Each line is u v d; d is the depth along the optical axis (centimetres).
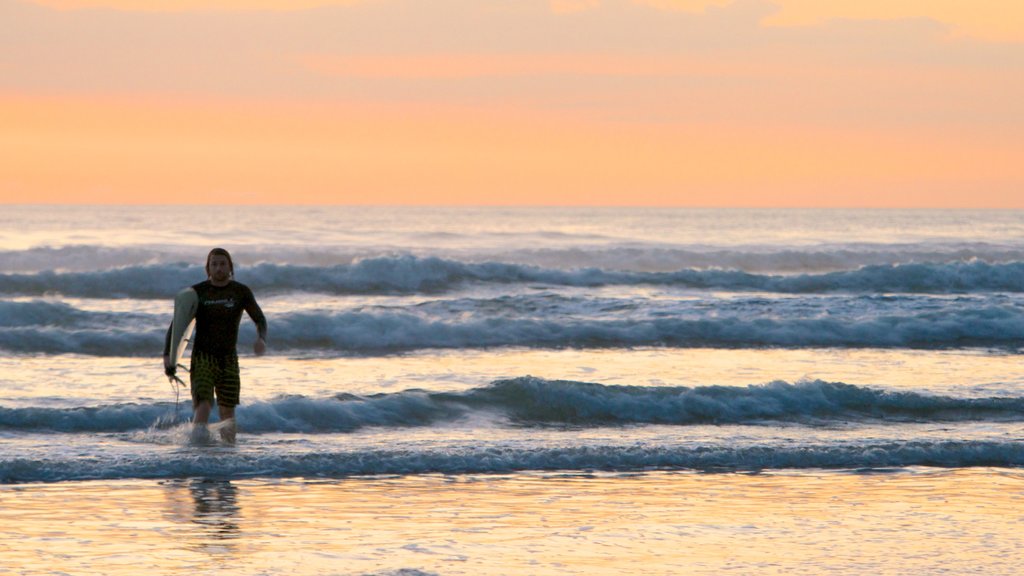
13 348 6450
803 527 2964
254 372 5753
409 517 3006
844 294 10694
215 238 16288
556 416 4503
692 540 2811
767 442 4012
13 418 4062
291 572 2453
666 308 8250
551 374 5909
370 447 3803
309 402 4328
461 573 2467
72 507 3034
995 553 2720
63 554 2583
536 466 3697
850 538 2850
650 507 3177
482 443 3900
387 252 13025
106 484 3312
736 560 2627
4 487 3247
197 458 3559
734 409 4644
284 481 3416
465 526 2917
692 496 3328
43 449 3656
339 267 10275
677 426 4422
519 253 13438
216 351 3912
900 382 5719
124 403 4366
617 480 3534
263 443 3881
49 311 7425
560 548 2708
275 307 8875
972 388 5475
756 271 14062
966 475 3691
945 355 6931
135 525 2861
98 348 6556
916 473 3709
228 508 3064
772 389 4819
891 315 7931
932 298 8881
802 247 15225
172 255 12181
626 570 2523
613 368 6209
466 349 7012
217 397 3931
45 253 11856
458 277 10588
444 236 17375
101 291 9612
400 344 7100
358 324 7238
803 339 7506
